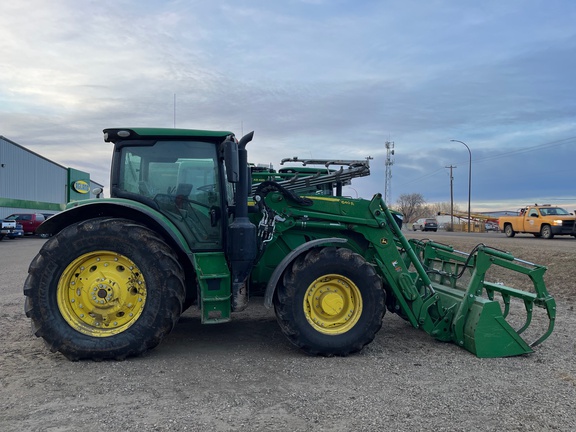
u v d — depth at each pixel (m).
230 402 3.87
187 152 5.46
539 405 3.84
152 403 3.83
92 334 4.88
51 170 46.84
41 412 3.66
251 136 5.27
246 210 5.29
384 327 6.58
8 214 37.53
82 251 4.88
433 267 6.97
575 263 12.34
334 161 6.66
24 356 5.05
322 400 3.92
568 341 5.83
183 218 5.41
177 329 6.37
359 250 5.95
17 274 12.45
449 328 5.65
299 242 5.89
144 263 4.91
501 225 30.55
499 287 5.92
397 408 3.77
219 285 5.10
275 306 5.21
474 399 3.95
